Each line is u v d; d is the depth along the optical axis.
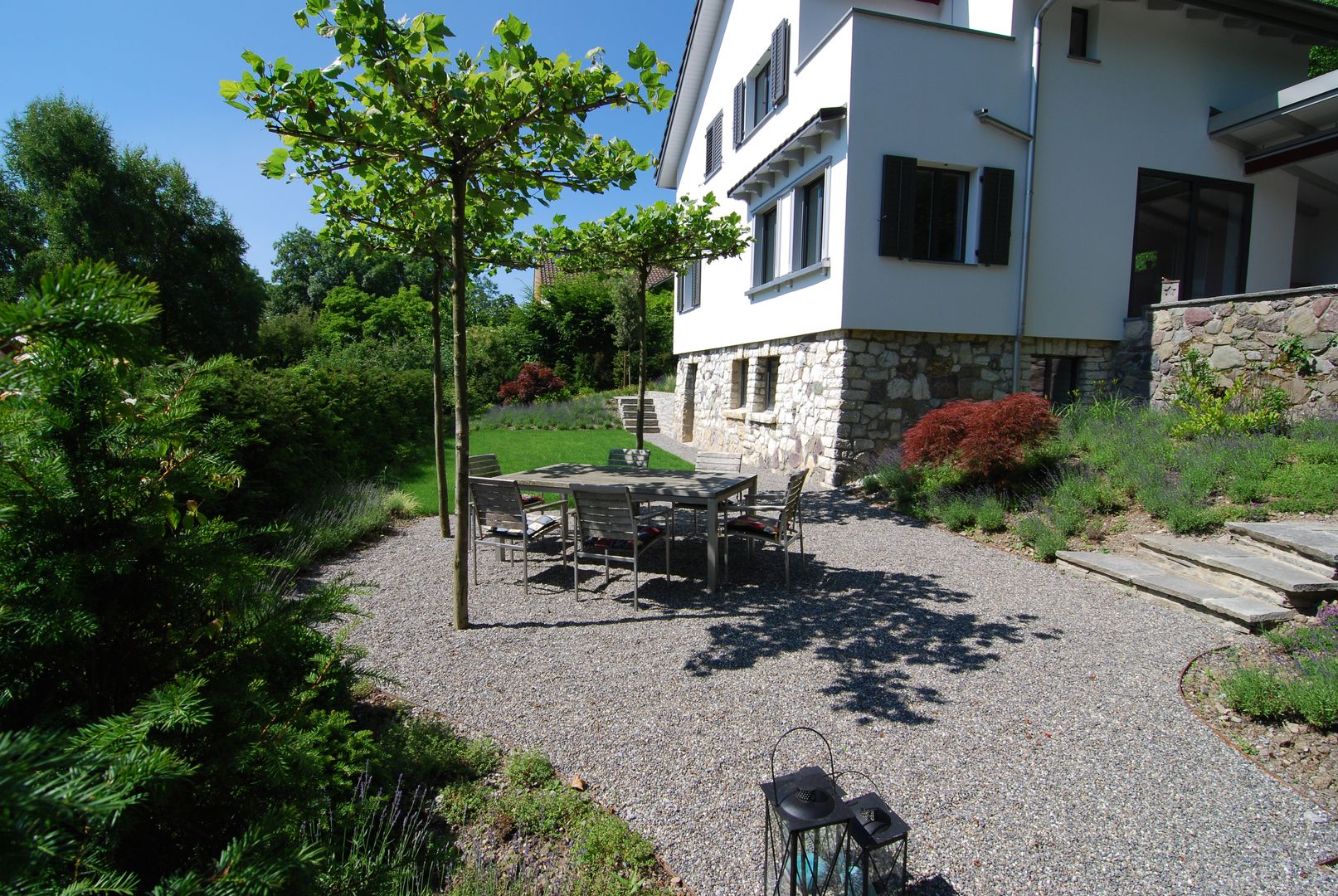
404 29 3.60
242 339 22.66
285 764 1.66
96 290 1.20
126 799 1.08
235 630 1.83
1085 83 9.67
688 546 6.92
